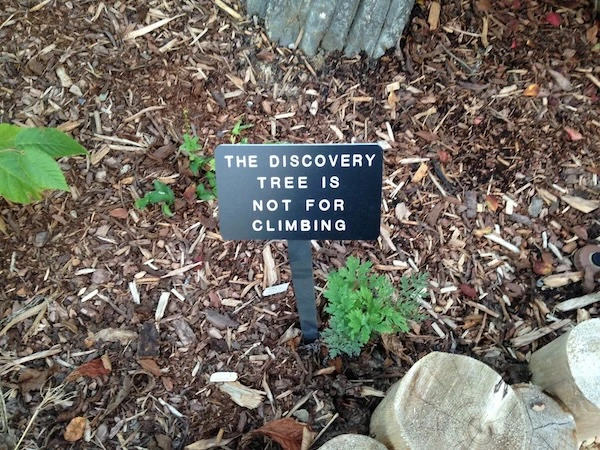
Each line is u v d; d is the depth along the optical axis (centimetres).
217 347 83
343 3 99
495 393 66
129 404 78
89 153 94
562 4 113
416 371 66
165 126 98
